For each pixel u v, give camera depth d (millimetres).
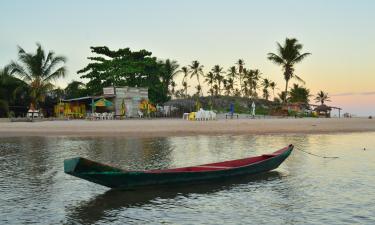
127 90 55000
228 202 11609
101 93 61812
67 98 66250
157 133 33844
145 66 63719
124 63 61906
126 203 11555
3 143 28031
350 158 19875
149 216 10289
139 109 56594
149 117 57156
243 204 11367
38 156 21062
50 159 20000
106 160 19484
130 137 31391
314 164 18203
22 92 58344
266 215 10250
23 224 9719
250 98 97750
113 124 40156
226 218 10031
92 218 10195
